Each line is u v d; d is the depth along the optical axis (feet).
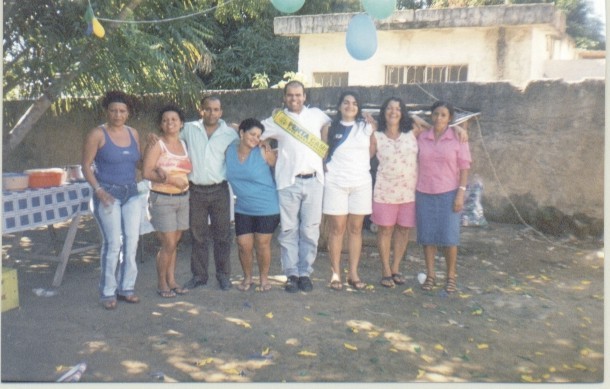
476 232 21.67
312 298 15.46
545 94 21.62
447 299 15.71
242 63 41.11
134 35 22.57
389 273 16.60
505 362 12.28
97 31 15.89
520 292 16.37
